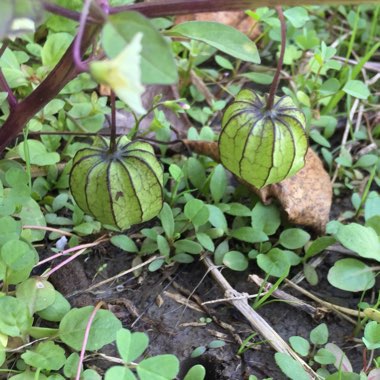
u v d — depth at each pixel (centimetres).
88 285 19
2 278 16
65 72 15
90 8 12
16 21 14
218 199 20
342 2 14
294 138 16
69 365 15
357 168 23
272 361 17
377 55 27
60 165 21
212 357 17
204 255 19
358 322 18
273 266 18
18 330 15
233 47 15
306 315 18
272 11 23
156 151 22
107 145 16
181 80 24
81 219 19
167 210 19
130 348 14
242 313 18
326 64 23
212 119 24
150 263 19
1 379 16
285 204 20
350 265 19
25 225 18
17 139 21
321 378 16
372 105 25
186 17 26
